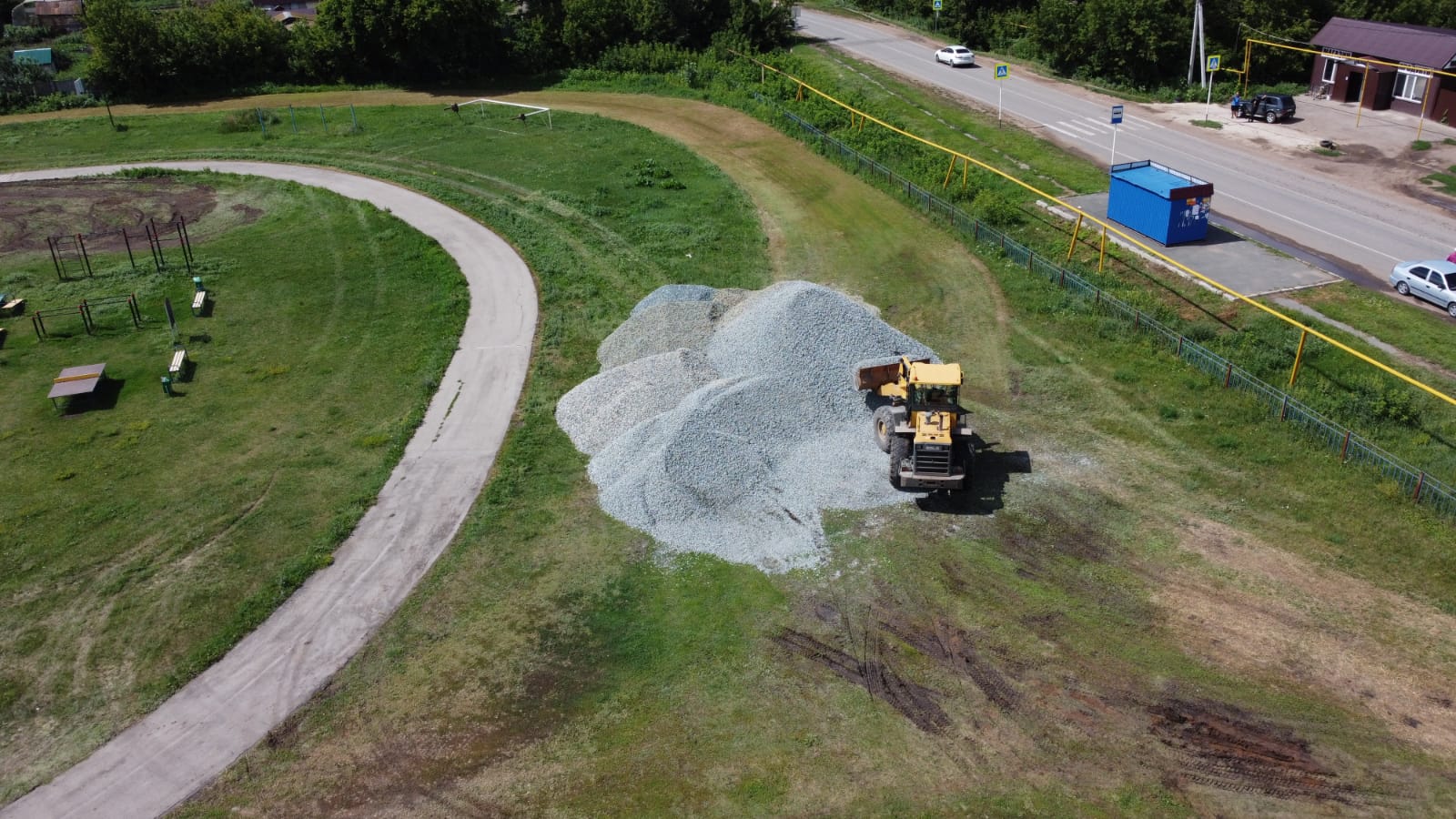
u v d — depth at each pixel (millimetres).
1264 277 36469
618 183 50250
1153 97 60469
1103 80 63750
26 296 39812
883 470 26266
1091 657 20484
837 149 51438
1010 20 73438
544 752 18781
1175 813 17172
